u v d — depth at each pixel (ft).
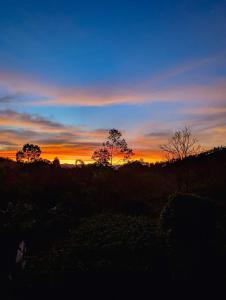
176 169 122.31
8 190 77.46
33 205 71.15
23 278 43.55
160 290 42.14
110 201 81.76
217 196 83.41
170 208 52.85
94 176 101.81
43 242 55.77
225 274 44.21
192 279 43.68
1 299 40.40
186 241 49.67
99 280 42.78
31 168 106.42
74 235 58.23
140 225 61.00
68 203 75.51
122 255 48.01
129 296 41.55
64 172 100.37
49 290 41.60
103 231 58.54
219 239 49.75
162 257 47.01
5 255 50.62
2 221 60.85
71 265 45.52
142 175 109.19
